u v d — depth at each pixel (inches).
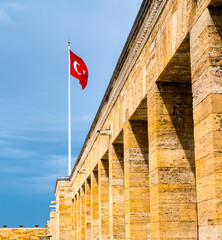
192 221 538.3
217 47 401.7
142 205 716.0
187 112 568.1
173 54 498.9
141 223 709.9
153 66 582.6
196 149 422.3
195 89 430.3
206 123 400.8
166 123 561.0
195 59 432.1
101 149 1028.5
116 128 844.6
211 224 382.6
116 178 882.1
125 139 755.4
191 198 542.9
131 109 709.3
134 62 690.2
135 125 738.2
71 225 1886.1
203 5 414.3
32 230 2329.0
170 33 511.5
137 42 650.8
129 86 731.4
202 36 415.2
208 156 393.7
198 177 414.9
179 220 535.2
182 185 545.0
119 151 898.1
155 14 565.6
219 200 376.8
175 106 567.5
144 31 614.5
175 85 573.0
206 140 399.5
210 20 405.1
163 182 543.5
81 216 1492.4
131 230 706.8
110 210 886.4
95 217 1173.7
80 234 1498.5
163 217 534.3
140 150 730.8
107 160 1054.4
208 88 397.7
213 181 381.7
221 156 384.5
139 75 661.3
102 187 1036.5
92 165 1192.2
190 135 560.7
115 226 856.9
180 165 550.6
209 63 398.9
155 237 545.0
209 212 387.5
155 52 573.6
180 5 476.7
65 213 1929.1
